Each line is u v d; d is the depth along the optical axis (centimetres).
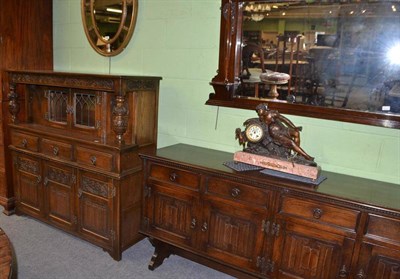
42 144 262
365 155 193
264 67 211
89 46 292
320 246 166
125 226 239
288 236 173
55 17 308
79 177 245
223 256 196
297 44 199
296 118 210
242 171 186
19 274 214
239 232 188
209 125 244
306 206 166
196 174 197
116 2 264
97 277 216
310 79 198
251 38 213
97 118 246
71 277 215
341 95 191
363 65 183
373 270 155
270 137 191
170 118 261
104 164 230
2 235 133
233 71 220
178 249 240
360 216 154
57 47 313
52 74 245
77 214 253
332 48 190
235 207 187
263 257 182
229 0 213
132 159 235
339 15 185
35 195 276
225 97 227
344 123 196
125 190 233
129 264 233
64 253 241
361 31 181
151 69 263
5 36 275
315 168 176
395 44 174
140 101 237
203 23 234
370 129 190
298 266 173
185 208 206
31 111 287
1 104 283
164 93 260
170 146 245
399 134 183
